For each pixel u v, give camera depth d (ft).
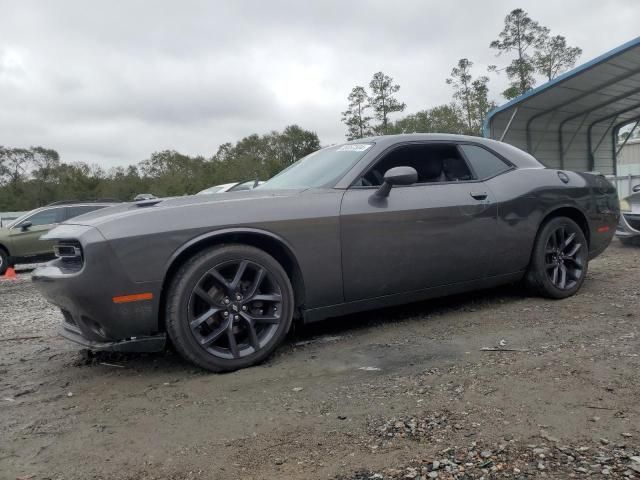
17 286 29.22
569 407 7.73
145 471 6.67
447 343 11.38
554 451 6.55
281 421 7.91
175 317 9.80
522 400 8.07
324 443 7.14
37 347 13.58
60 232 10.48
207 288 10.27
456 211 13.01
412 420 7.64
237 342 10.73
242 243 10.74
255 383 9.62
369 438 7.20
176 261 10.09
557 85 46.57
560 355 9.99
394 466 6.44
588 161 64.03
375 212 11.89
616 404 7.74
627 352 9.89
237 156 231.50
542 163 15.89
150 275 9.64
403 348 11.23
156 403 8.91
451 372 9.53
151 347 9.95
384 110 188.34
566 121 58.44
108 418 8.38
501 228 13.83
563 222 15.03
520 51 161.58
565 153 61.62
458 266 13.21
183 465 6.77
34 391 9.94
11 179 204.64
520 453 6.55
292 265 11.34
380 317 13.98
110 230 9.56
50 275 10.00
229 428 7.77
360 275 11.80
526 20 159.12
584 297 14.98
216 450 7.12
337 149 14.05
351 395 8.77
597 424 7.18
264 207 10.87
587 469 6.11
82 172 188.65
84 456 7.14
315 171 13.23
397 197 12.37
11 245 37.96
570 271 15.40
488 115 53.57
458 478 6.09
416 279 12.63
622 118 62.44
